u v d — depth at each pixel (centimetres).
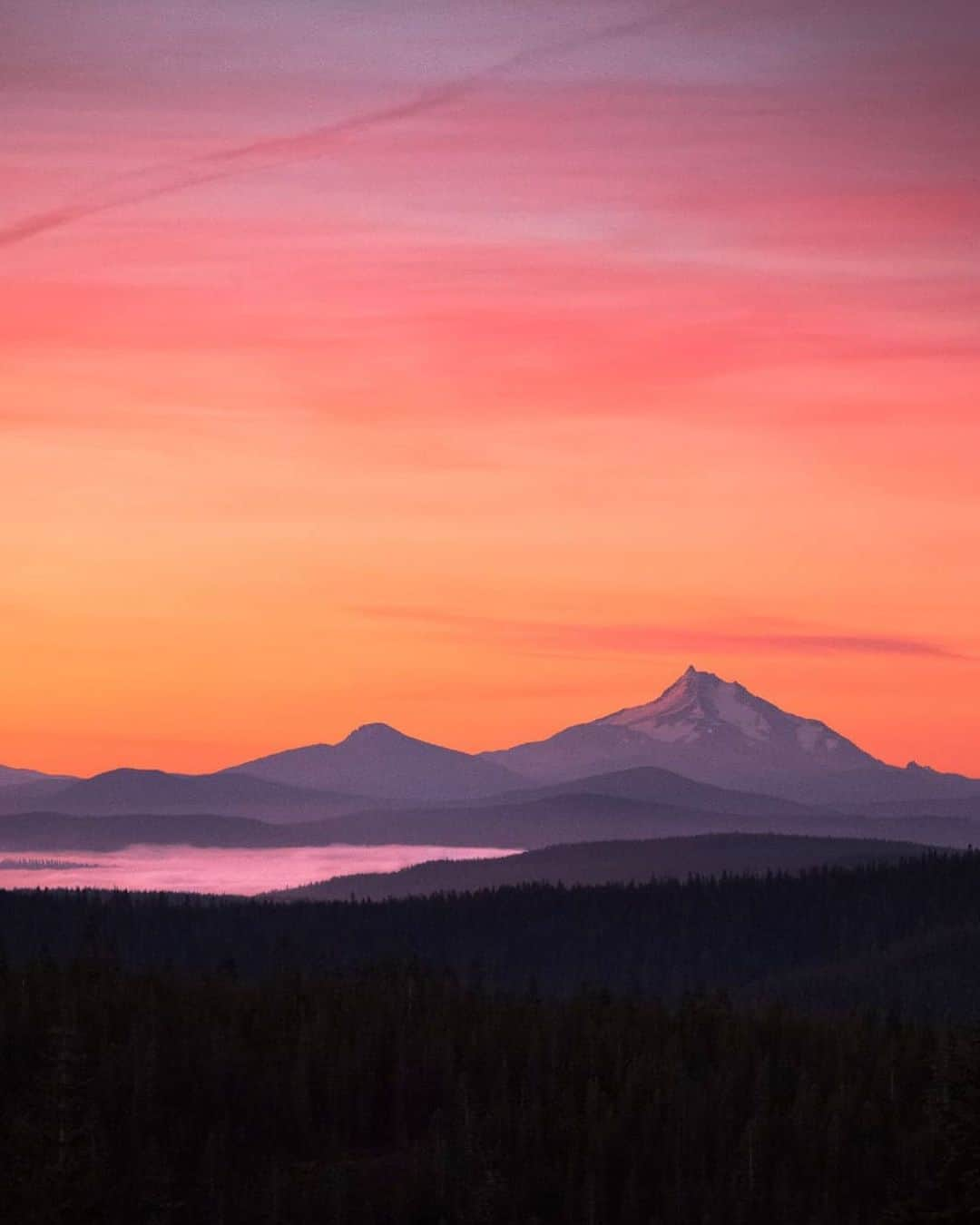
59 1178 16062
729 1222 18862
